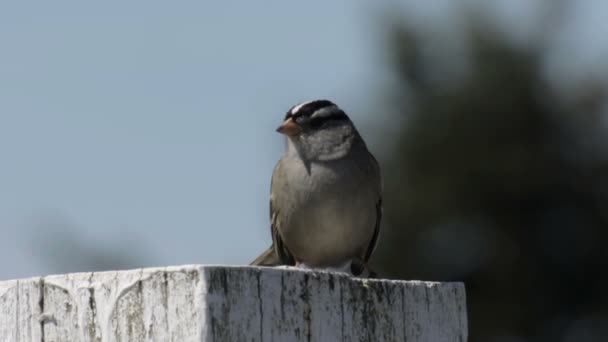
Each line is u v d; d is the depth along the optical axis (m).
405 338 6.07
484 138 18.50
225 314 5.45
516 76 18.67
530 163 18.45
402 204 18.19
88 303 5.79
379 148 18.42
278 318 5.61
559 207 18.67
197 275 5.45
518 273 18.44
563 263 18.61
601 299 18.66
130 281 5.64
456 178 18.33
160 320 5.53
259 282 5.57
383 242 18.20
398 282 6.08
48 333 5.92
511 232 18.44
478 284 18.44
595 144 18.89
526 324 18.55
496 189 18.41
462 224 18.33
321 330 5.75
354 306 5.89
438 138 18.38
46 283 5.96
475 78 18.64
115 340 5.67
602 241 18.69
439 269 18.31
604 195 18.77
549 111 18.80
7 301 6.09
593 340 18.75
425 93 18.61
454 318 6.29
